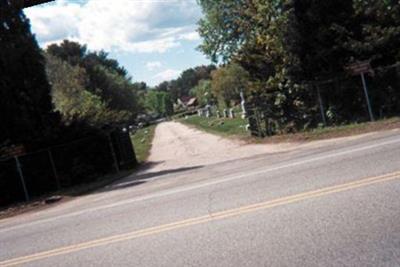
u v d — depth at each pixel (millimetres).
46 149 22062
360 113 21531
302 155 13812
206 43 37500
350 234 6051
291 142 20094
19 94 22516
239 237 6883
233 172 13648
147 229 8586
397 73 20703
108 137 23812
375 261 5164
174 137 46000
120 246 7883
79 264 7406
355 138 15867
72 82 52500
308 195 8289
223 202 9312
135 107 103500
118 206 12188
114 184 19609
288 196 8539
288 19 22750
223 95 67875
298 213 7395
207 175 14586
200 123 62031
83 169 22438
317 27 22438
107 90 90188
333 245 5820
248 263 5844
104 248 7992
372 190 7734
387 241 5613
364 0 21250
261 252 6105
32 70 23266
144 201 11953
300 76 23219
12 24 23078
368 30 21531
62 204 16703
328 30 21953
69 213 13227
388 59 22281
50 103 23891
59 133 22594
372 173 8828
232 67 62875
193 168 18578
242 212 8172
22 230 12070
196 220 8375
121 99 93938
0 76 22047
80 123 23375
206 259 6301
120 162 24641
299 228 6684
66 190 20688
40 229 11477
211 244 6863
